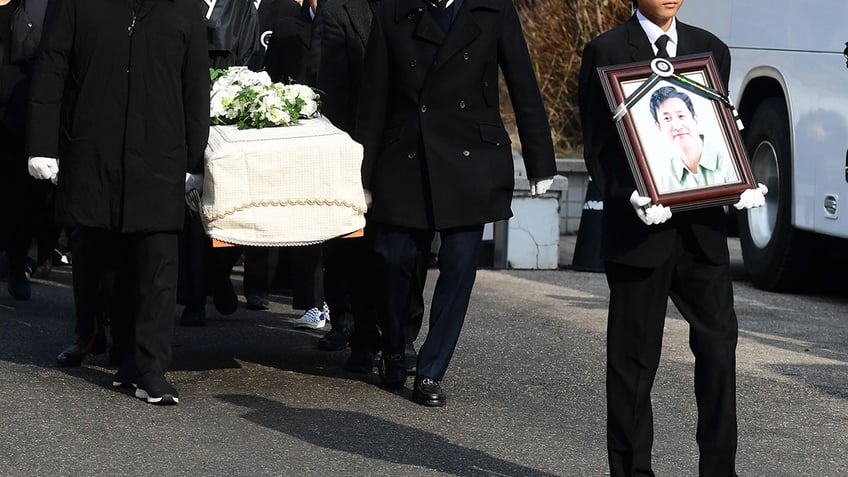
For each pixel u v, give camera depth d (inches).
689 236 317.7
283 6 654.5
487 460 378.3
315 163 425.1
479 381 477.1
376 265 451.2
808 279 716.0
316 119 454.6
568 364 509.4
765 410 447.2
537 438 403.2
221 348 526.9
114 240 448.8
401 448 387.9
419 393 439.8
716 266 318.3
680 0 319.3
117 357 486.9
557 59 1107.9
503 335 563.5
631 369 325.1
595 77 320.5
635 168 306.2
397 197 437.4
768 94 752.3
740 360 527.5
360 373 487.5
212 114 442.9
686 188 306.3
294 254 570.3
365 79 440.5
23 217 611.2
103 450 377.7
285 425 410.0
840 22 666.8
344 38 476.1
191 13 427.2
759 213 740.0
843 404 458.9
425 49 434.0
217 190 421.4
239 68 466.0
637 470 327.0
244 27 552.7
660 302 323.6
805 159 689.6
